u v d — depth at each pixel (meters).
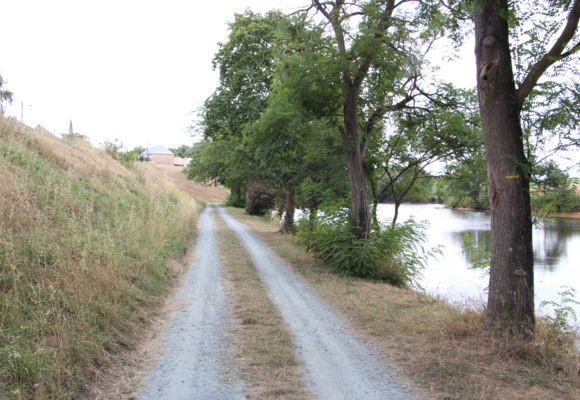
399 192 15.62
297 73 9.76
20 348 3.74
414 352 4.93
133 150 24.91
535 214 5.82
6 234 5.83
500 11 4.88
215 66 19.62
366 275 10.21
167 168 94.69
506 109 4.96
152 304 6.74
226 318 6.33
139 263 7.97
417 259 11.36
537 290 11.52
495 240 5.07
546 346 4.59
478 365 4.45
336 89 9.85
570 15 4.52
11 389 3.34
